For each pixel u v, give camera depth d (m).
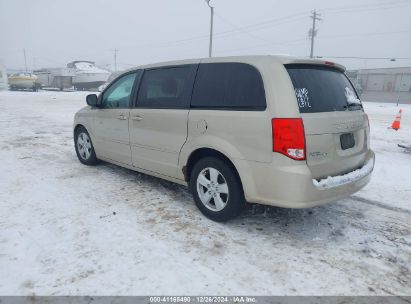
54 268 2.87
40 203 4.23
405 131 11.56
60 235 3.42
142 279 2.75
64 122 12.38
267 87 3.25
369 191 4.96
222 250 3.21
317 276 2.85
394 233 3.64
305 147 3.10
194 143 3.80
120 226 3.64
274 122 3.13
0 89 45.53
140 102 4.59
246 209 4.17
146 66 4.65
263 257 3.11
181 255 3.10
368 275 2.88
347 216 4.05
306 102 3.24
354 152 3.66
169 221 3.79
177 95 4.09
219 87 3.67
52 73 49.50
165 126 4.14
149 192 4.68
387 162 6.77
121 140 4.95
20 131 10.05
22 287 2.62
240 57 3.58
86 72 48.84
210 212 3.80
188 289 2.64
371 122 14.47
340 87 3.75
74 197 4.45
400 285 2.76
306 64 3.48
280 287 2.70
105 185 4.94
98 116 5.38
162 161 4.31
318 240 3.45
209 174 3.78
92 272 2.82
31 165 6.04
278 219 3.92
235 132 3.41
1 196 4.45
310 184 3.10
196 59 4.02
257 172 3.28
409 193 4.90
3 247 3.17
